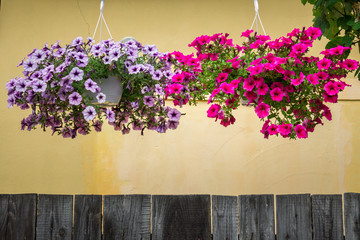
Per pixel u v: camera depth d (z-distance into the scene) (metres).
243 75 2.29
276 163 4.05
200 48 2.47
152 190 4.02
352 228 2.35
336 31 2.70
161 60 2.43
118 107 2.50
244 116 4.12
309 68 2.28
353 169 4.03
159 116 2.52
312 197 2.38
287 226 2.36
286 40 2.34
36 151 4.03
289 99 2.34
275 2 4.27
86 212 2.37
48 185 3.99
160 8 4.27
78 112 2.41
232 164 4.06
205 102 4.13
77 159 4.03
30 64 2.29
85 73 2.27
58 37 4.19
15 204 2.37
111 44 2.34
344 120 4.06
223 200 2.39
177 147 4.07
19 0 4.21
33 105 2.34
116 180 4.02
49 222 2.36
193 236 2.36
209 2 4.29
